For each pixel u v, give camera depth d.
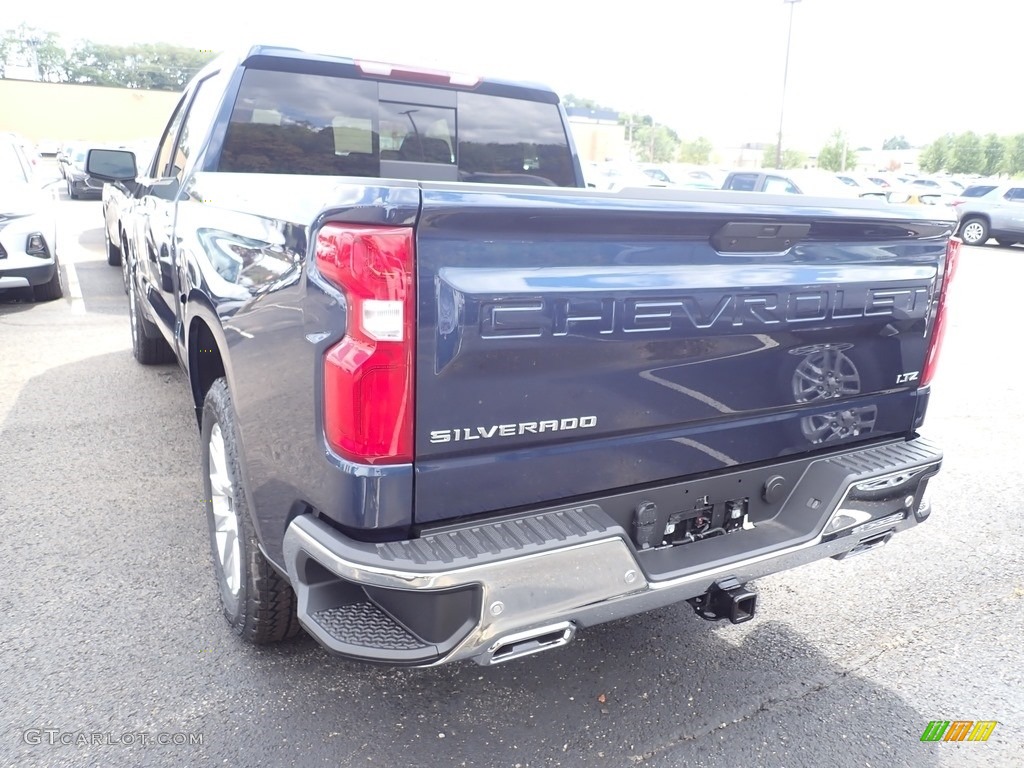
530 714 2.60
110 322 7.82
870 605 3.37
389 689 2.69
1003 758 2.48
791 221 2.31
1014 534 4.08
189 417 5.18
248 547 2.55
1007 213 19.86
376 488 1.94
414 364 1.90
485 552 1.97
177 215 3.43
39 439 4.75
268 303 2.19
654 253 2.15
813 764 2.43
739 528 2.61
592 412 2.18
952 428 5.77
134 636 2.89
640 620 3.21
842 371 2.67
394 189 1.82
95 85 70.06
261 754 2.37
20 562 3.37
